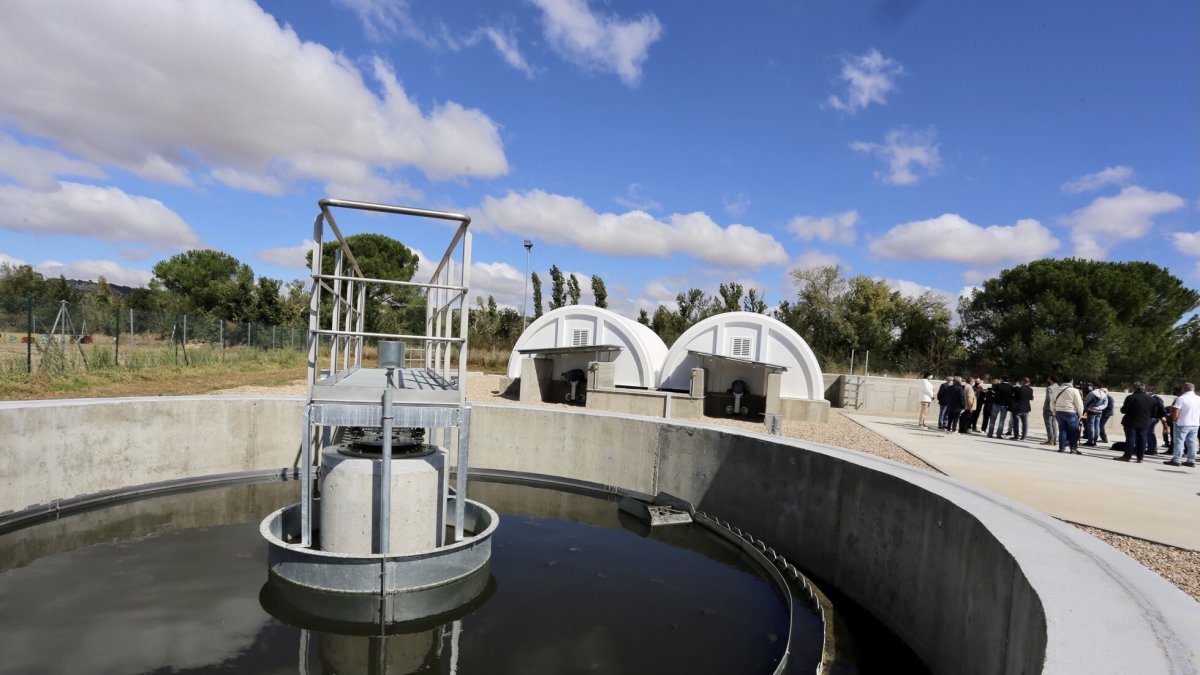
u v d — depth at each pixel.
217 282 47.56
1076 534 4.34
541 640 5.19
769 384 16.55
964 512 4.90
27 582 6.00
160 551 7.00
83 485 8.79
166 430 9.79
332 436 10.53
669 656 5.01
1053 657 2.56
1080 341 29.14
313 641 4.99
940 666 5.10
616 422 10.55
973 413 16.50
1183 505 7.40
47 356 15.27
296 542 7.07
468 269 6.05
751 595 6.51
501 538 7.98
